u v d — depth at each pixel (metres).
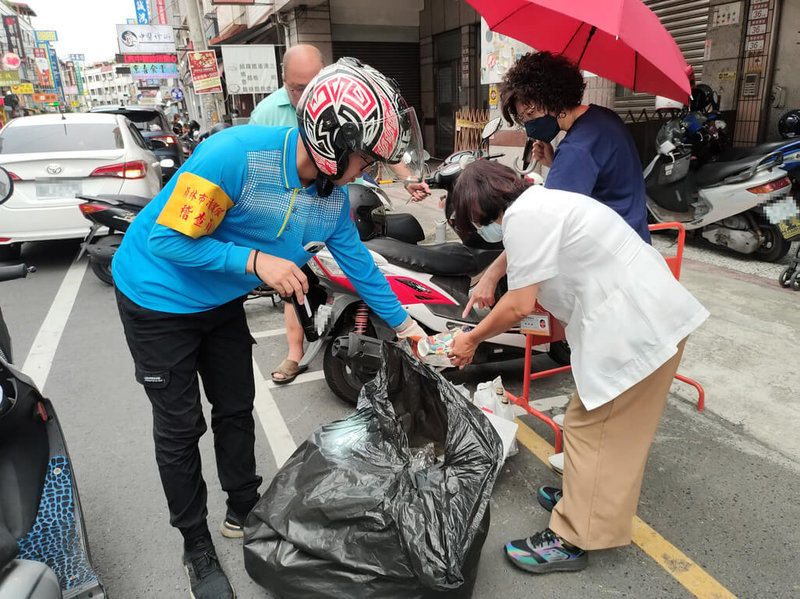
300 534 1.81
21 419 1.73
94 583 1.81
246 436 2.19
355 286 2.12
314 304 2.79
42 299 5.54
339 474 1.88
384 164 1.65
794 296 4.57
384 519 1.71
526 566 2.12
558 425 2.84
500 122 4.72
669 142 5.55
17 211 5.90
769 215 4.99
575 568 2.13
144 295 1.80
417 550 1.63
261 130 1.67
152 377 1.86
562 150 2.28
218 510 2.53
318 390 3.61
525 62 2.29
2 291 5.80
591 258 1.80
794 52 6.27
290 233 1.79
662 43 2.16
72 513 1.88
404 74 15.27
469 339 2.03
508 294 1.87
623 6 1.99
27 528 1.72
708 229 5.68
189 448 1.96
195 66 19.05
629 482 1.95
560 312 1.96
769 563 2.16
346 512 1.75
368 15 14.35
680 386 3.38
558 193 1.83
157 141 9.52
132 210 4.88
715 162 5.66
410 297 3.18
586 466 1.96
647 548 2.25
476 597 2.04
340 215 1.95
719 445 2.86
